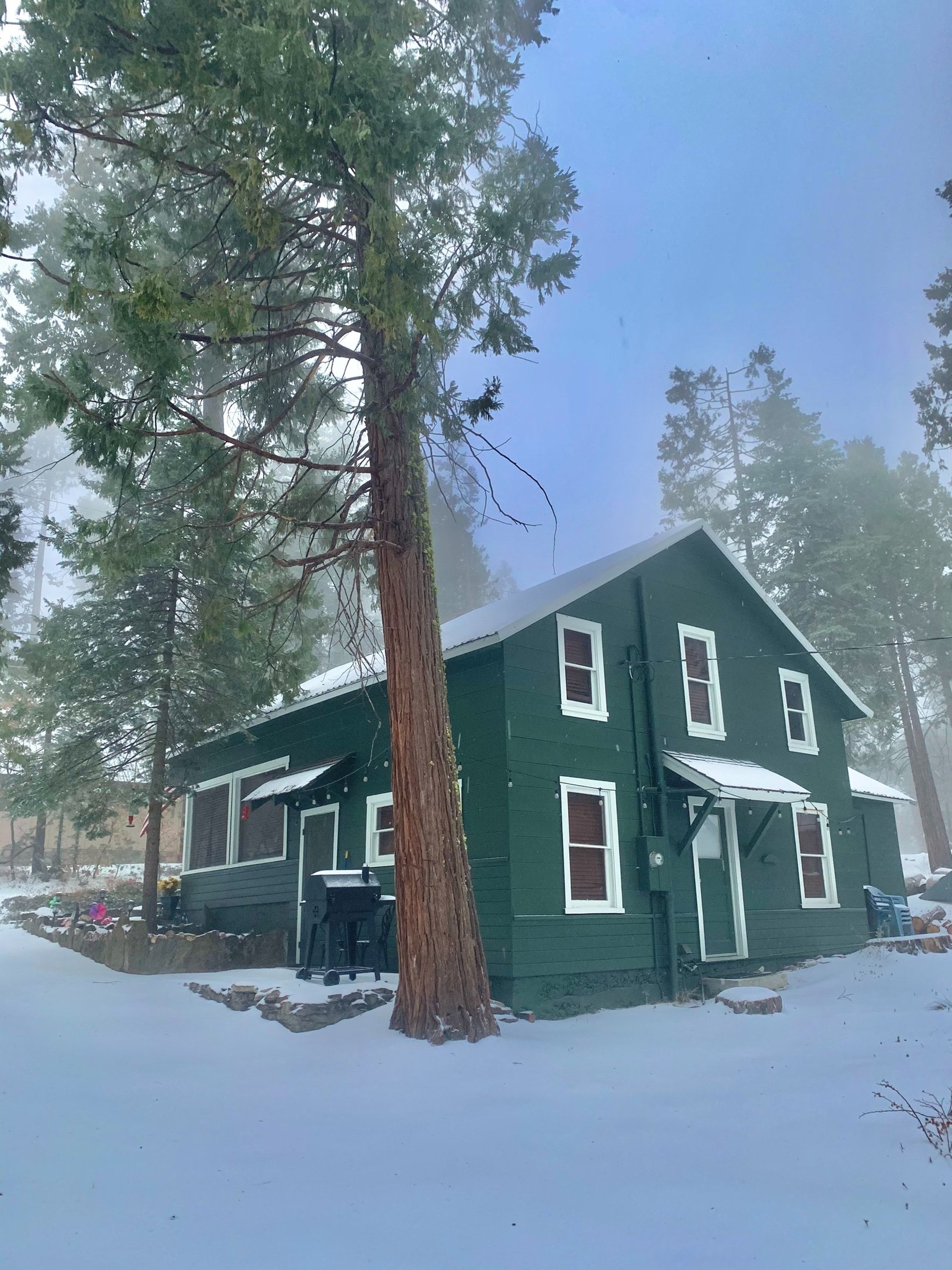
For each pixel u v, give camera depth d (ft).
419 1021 30.78
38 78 29.60
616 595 50.65
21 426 44.42
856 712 65.62
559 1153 20.40
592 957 43.14
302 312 38.78
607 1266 14.29
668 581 54.13
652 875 46.37
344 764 53.11
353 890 39.24
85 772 58.95
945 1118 21.62
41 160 31.32
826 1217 16.25
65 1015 35.42
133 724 60.29
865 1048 31.99
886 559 116.16
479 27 33.94
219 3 26.48
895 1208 16.62
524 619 43.98
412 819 32.42
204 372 47.67
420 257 29.94
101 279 29.50
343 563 39.32
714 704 54.90
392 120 27.66
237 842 65.36
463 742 45.09
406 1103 24.56
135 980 44.45
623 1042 34.24
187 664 56.44
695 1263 14.37
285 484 48.73
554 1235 15.57
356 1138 21.57
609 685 48.52
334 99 27.27
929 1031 34.47
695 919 49.62
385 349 34.42
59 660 55.62
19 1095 23.80
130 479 30.73
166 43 28.66
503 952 40.55
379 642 68.74
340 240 34.78
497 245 34.30
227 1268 14.07
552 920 42.01
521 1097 25.38
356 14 26.78
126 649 57.06
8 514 46.65
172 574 57.00
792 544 114.83
